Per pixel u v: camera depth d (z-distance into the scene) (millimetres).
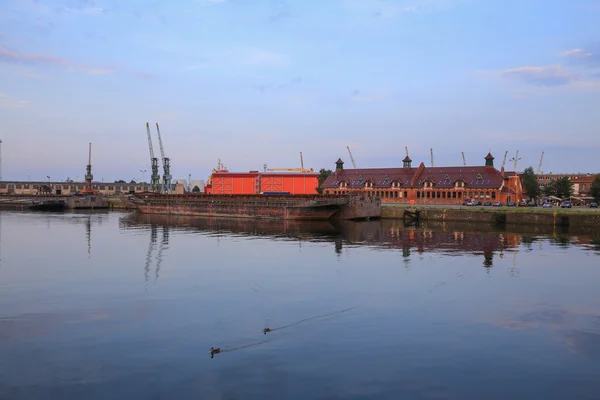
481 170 151875
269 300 31891
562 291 35031
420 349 22531
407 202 157875
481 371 20094
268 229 84438
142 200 142875
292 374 19641
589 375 19797
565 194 172000
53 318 27531
